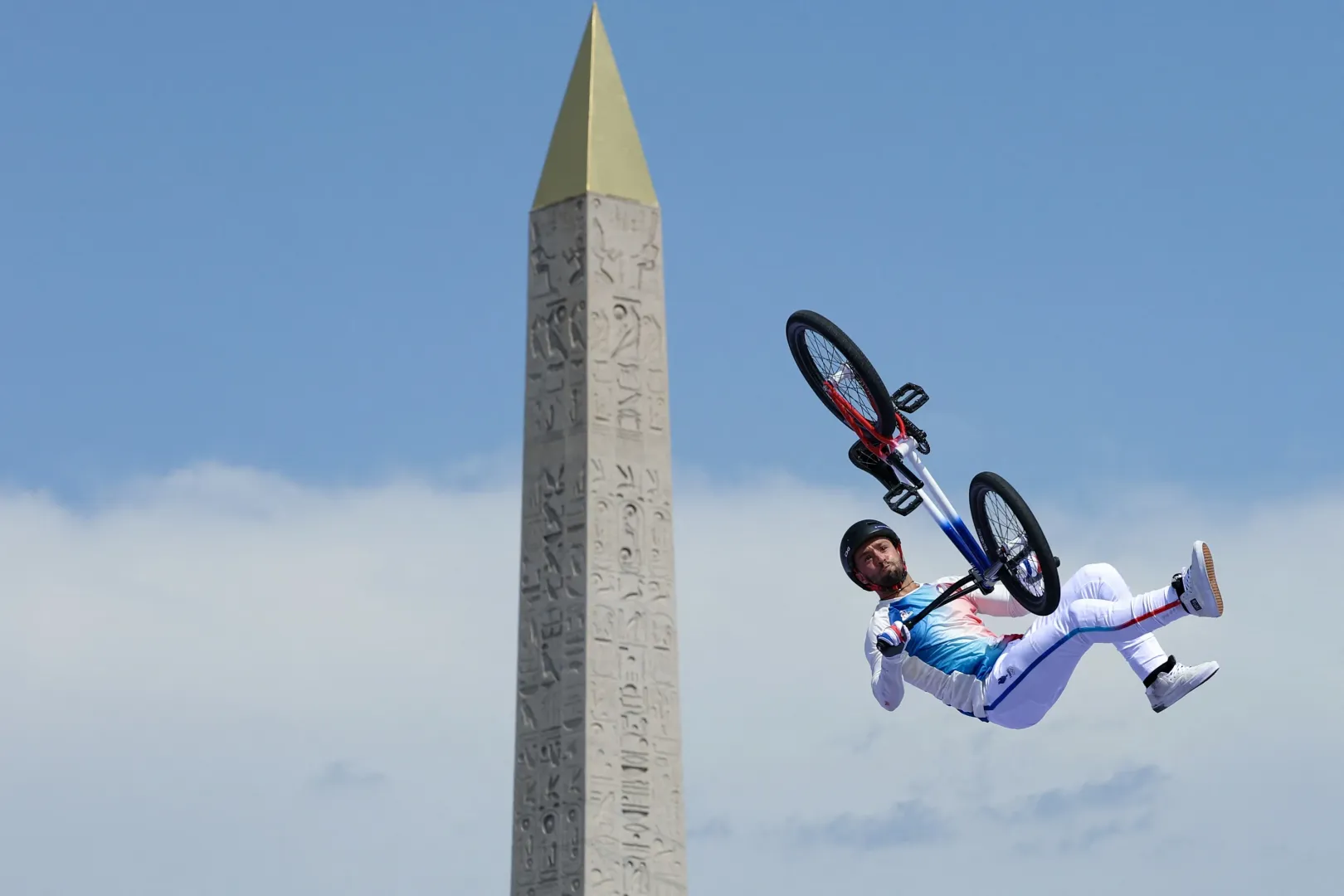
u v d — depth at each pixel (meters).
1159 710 24.45
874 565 25.88
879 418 25.11
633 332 20.94
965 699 25.44
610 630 20.25
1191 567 23.83
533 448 20.81
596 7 21.86
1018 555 24.53
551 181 21.30
